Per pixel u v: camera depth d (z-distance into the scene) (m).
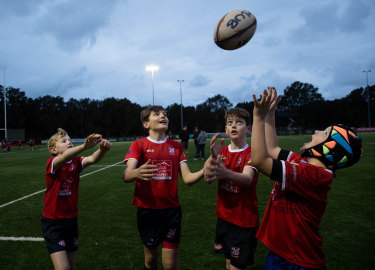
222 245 2.27
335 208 4.18
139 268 2.56
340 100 70.62
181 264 2.61
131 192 5.77
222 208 2.24
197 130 12.56
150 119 2.34
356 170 7.54
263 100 1.27
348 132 1.29
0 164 11.94
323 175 1.27
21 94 62.16
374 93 67.19
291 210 1.36
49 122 63.56
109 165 10.55
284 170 1.27
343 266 2.48
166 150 2.27
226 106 84.31
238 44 2.32
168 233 2.12
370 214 3.88
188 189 5.88
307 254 1.33
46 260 2.76
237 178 1.53
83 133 69.88
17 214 4.34
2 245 3.14
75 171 2.29
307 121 70.94
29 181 7.41
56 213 2.14
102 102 73.56
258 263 2.66
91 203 4.90
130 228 3.62
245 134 2.36
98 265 2.63
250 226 2.10
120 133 74.50
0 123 58.34
